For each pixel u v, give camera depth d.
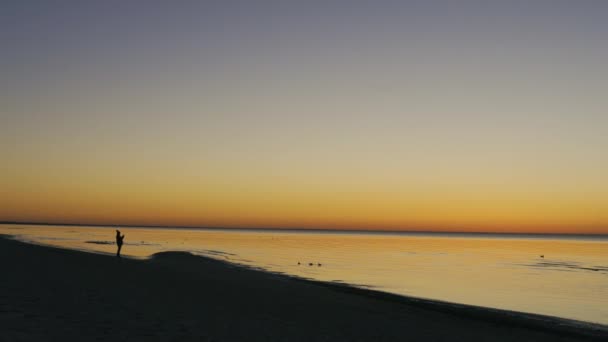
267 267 44.34
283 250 78.69
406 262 59.91
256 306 18.92
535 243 167.50
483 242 171.88
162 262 38.88
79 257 35.09
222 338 11.91
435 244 137.00
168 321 13.39
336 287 29.36
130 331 11.54
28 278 19.84
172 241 98.12
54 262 28.81
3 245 43.34
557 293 34.25
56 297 15.55
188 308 16.33
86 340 10.22
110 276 23.88
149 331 11.77
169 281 24.67
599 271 51.81
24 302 14.00
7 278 19.23
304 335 13.67
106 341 10.30
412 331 16.72
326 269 46.06
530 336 18.34
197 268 35.47
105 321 12.44
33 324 11.16
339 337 13.98
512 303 29.56
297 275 38.47
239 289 24.34
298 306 20.19
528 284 39.16
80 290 17.73
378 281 37.88
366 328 16.31
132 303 15.98
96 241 82.19
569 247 126.69
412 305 24.16
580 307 28.55
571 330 20.31
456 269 51.78
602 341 18.64
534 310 27.22
